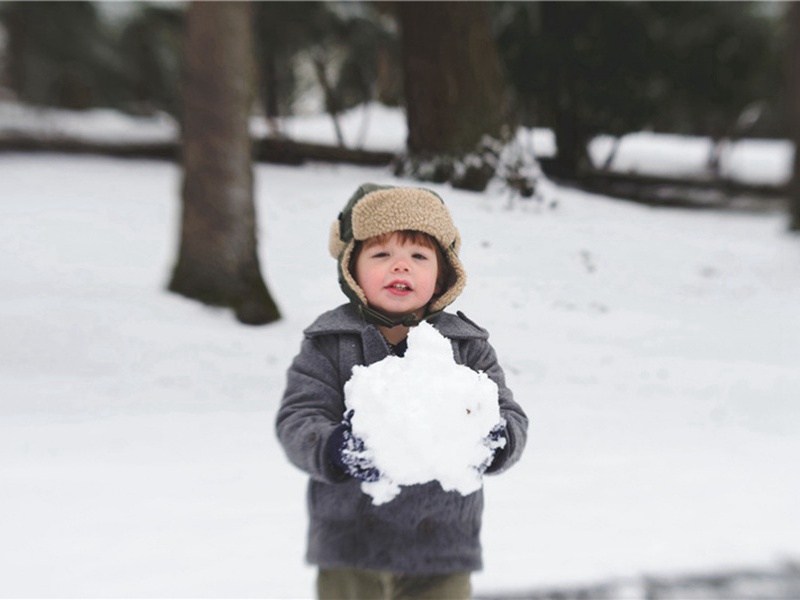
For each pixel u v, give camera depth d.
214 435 4.57
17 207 12.74
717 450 4.43
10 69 25.02
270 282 9.20
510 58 18.72
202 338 7.00
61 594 2.55
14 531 3.05
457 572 1.52
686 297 9.48
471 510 1.55
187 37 8.20
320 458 1.36
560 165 19.89
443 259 1.65
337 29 19.92
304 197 13.41
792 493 3.65
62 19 23.48
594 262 10.04
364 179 15.88
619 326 8.09
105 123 22.55
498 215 10.89
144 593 2.54
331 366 1.57
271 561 2.82
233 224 8.02
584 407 5.48
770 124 33.00
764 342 7.92
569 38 18.38
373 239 1.58
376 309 1.61
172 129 21.91
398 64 23.12
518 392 5.86
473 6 11.97
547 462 4.12
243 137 8.12
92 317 7.19
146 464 3.96
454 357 1.62
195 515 3.26
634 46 18.38
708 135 28.41
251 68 8.39
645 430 4.91
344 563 1.51
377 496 1.34
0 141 17.30
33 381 5.61
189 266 8.09
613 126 19.81
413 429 1.27
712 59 19.67
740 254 12.26
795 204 14.97
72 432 4.53
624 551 2.90
